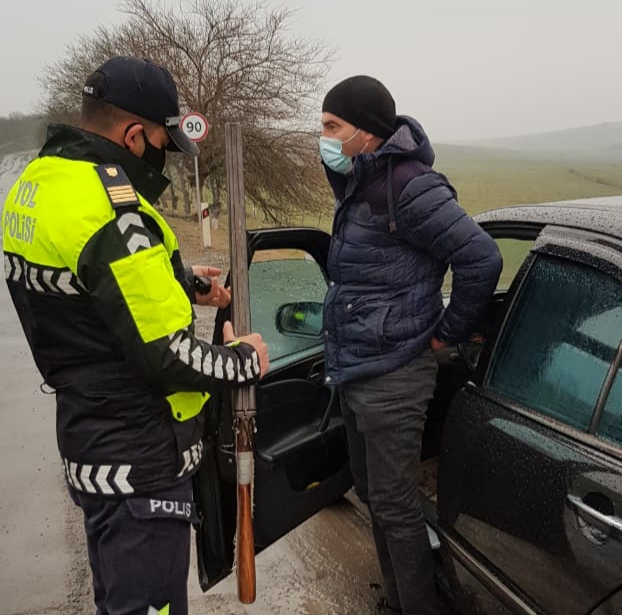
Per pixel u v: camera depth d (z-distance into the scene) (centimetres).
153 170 143
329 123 170
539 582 150
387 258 165
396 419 172
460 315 164
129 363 130
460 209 158
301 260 228
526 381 165
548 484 147
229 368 143
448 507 184
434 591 191
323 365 231
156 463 141
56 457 350
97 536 147
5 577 249
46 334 137
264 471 200
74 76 1877
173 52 1458
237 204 168
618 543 128
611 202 178
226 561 196
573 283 157
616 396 140
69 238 123
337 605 232
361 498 207
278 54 1446
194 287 181
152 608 145
